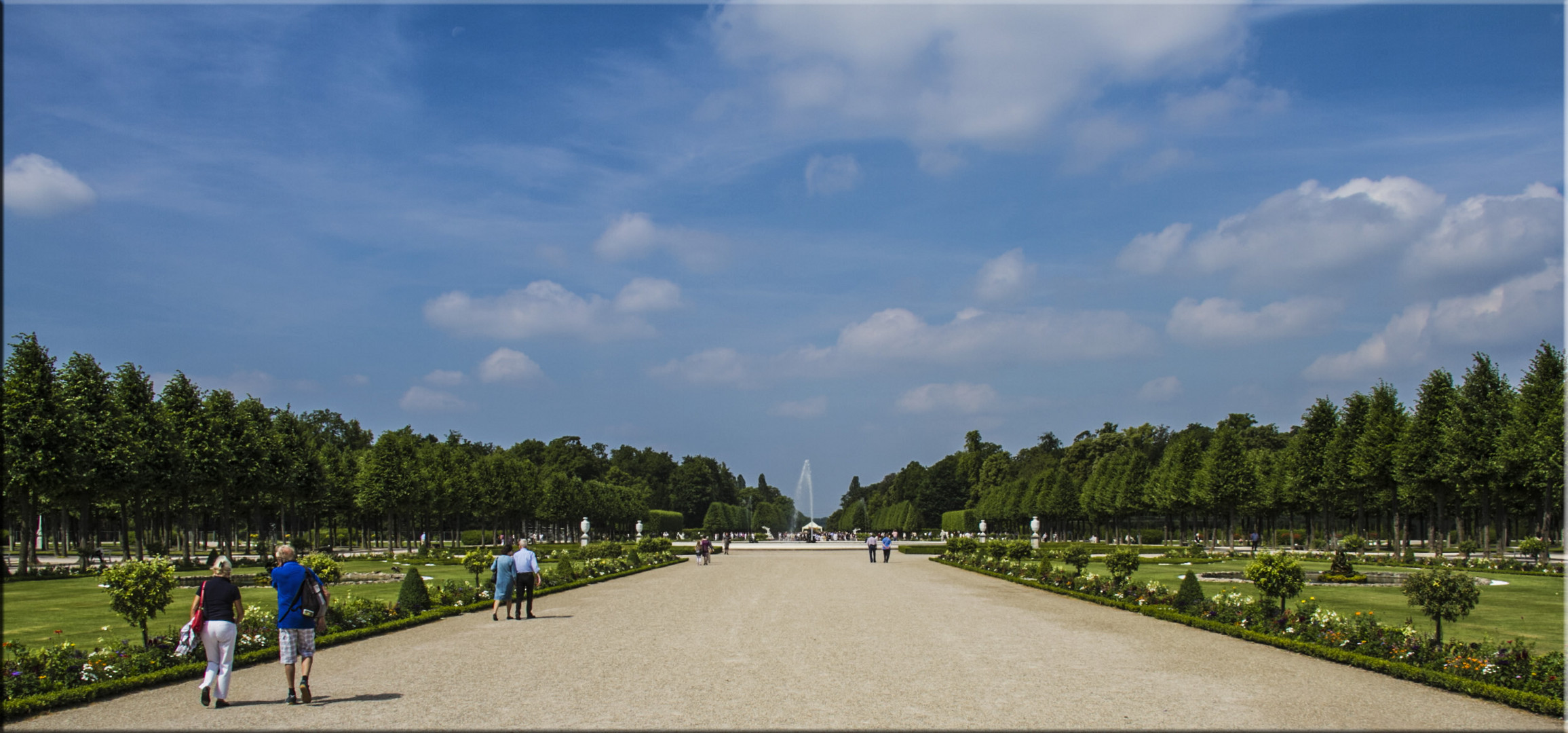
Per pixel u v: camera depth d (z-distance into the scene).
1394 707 12.78
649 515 139.75
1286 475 73.00
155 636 19.77
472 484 84.50
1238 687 14.15
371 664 16.39
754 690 13.84
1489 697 13.22
